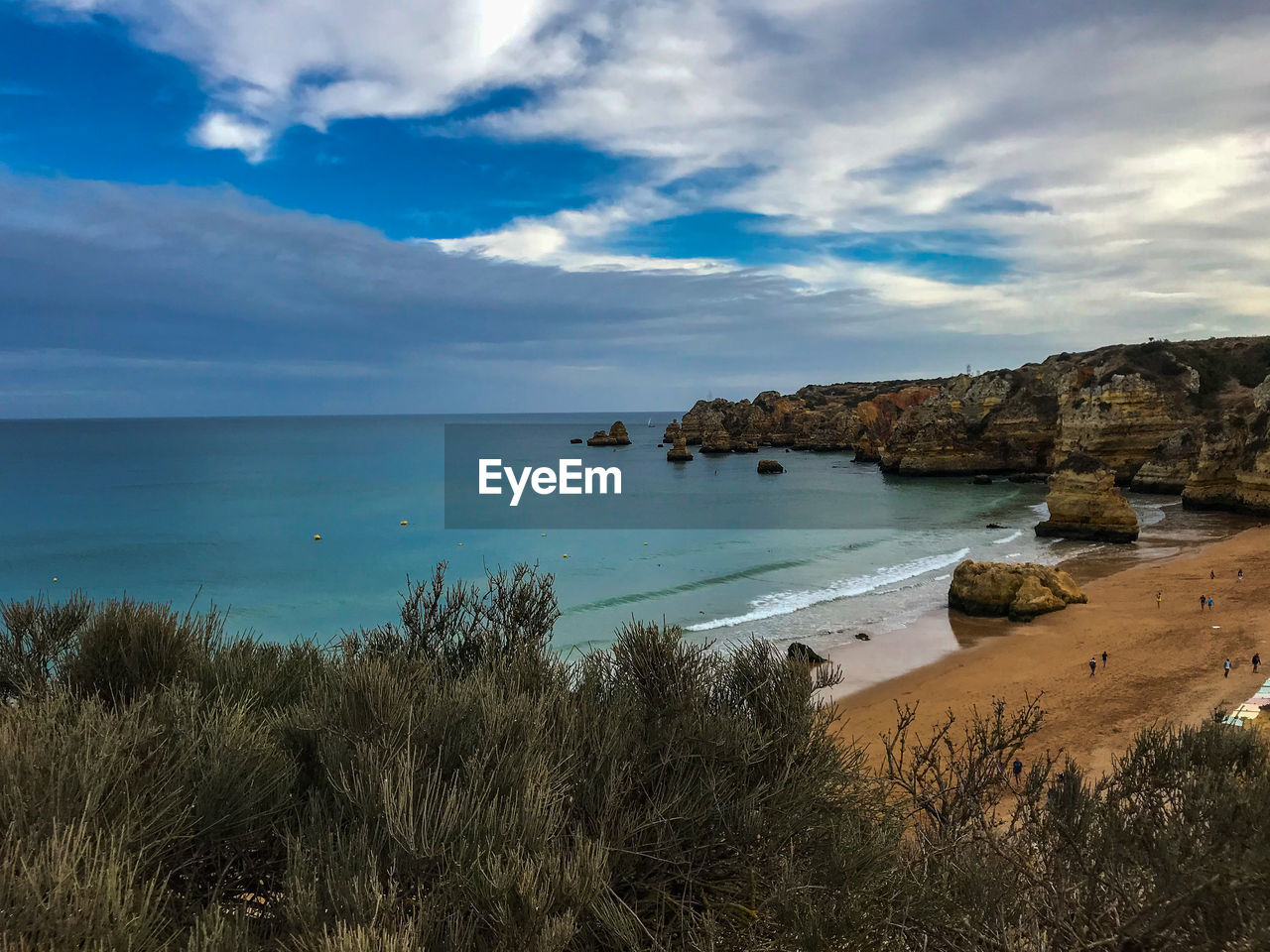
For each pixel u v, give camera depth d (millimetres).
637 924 3189
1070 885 4375
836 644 29250
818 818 4387
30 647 5312
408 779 3219
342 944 2287
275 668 5418
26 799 2723
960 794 5871
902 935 3881
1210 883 3732
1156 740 6133
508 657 5844
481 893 2836
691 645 5738
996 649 27922
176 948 2518
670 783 4125
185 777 3191
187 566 44250
